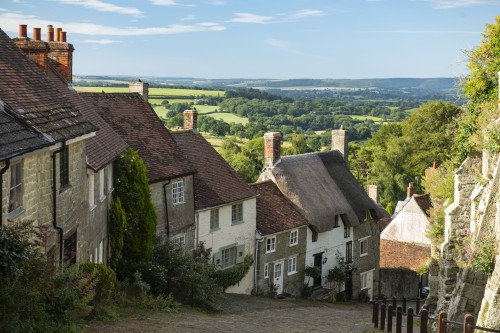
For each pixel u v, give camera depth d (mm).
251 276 38594
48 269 13781
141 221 27938
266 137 43094
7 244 12672
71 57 28812
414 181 76812
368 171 85625
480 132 25016
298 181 42812
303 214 41656
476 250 20219
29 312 12711
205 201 35500
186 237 34281
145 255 28047
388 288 48844
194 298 27219
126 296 22891
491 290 18250
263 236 38750
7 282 12195
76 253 21109
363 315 30641
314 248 42531
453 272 25984
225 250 36875
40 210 17297
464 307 21750
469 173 26031
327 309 35188
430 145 76500
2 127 14805
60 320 14320
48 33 28781
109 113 33500
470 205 25750
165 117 117625
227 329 19516
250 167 79500
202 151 39000
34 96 18406
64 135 17719
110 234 26656
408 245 50500
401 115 157750
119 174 27562
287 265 40625
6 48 19766
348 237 45375
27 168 16125
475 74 31328
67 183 19969
